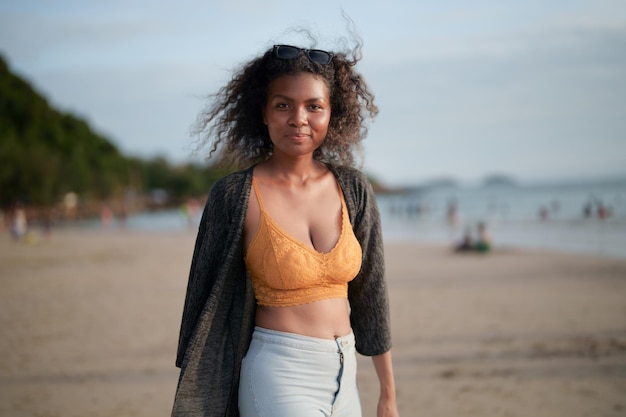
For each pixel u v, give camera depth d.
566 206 65.00
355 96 2.52
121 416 5.44
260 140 2.61
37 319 10.38
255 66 2.40
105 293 13.50
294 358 2.15
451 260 19.39
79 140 107.50
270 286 2.20
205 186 138.12
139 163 140.12
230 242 2.20
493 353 7.42
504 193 138.75
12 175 76.00
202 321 2.13
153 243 32.06
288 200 2.29
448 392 5.92
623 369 6.48
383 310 2.45
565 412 5.24
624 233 28.73
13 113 93.00
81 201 95.00
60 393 6.15
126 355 7.75
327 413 2.18
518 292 12.41
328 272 2.21
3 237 38.84
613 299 11.16
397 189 192.12
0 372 6.99
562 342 7.84
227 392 2.18
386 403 2.46
